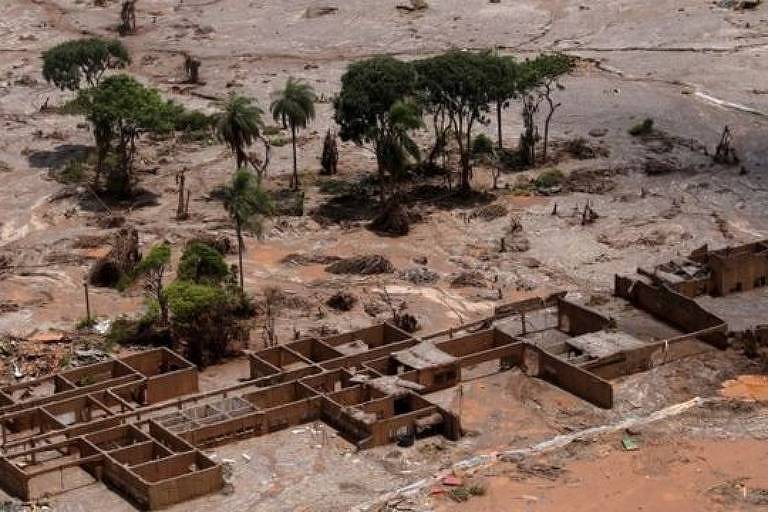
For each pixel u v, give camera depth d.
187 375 88.06
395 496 75.19
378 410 83.12
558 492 75.94
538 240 118.31
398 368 89.94
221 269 102.25
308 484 76.56
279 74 183.12
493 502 74.69
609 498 75.44
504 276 109.69
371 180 136.50
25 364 92.06
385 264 110.69
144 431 80.94
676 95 163.38
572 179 134.25
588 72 176.62
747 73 172.38
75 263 113.38
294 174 135.00
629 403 86.94
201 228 121.69
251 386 87.25
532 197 129.75
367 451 80.31
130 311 102.38
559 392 88.50
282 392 85.69
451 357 89.38
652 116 155.25
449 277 109.75
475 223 123.25
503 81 130.88
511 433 83.00
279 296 104.12
